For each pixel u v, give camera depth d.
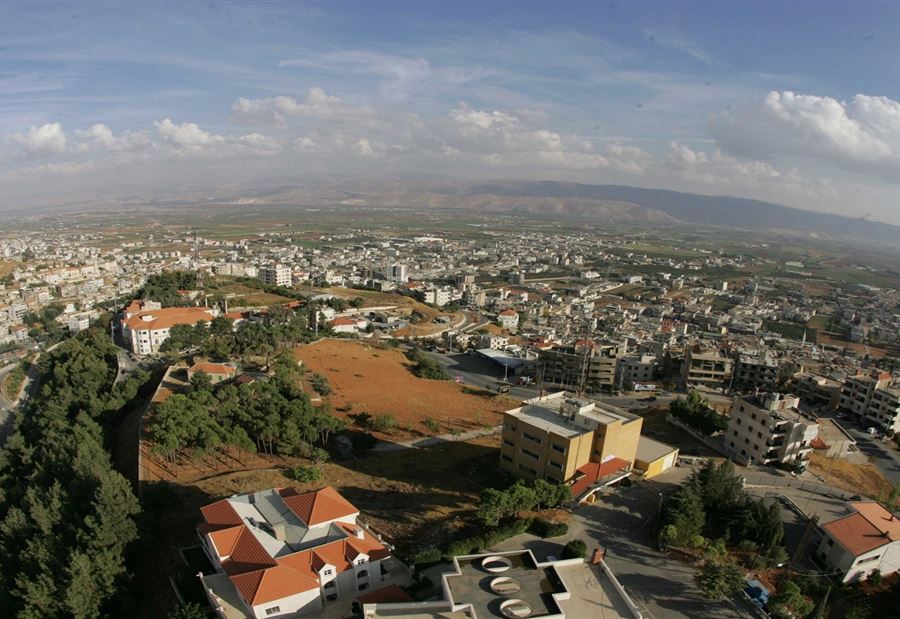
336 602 60.88
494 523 72.00
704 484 80.94
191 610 55.59
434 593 60.72
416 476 94.44
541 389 176.38
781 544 77.12
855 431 144.62
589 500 81.88
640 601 61.25
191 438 97.25
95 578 64.62
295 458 101.81
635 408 155.50
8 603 67.00
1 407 199.50
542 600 53.47
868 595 67.94
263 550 61.84
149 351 189.88
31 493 83.38
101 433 114.38
